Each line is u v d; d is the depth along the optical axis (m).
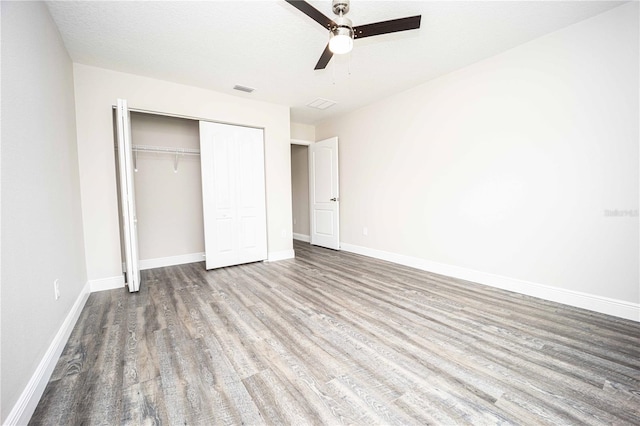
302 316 2.13
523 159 2.50
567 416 1.14
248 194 3.76
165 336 1.84
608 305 2.09
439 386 1.33
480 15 2.03
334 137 4.64
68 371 1.47
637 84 1.92
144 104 2.96
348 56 2.62
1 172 1.10
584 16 2.07
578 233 2.22
